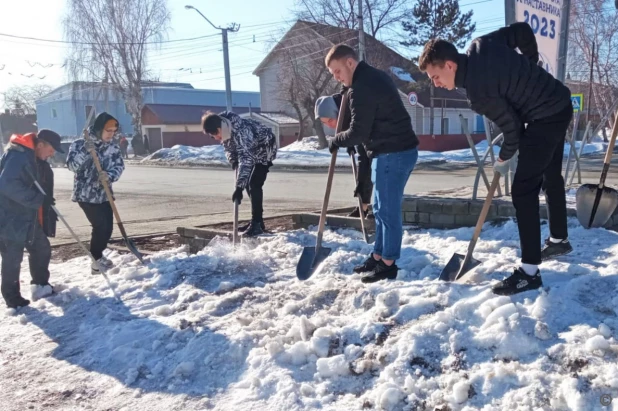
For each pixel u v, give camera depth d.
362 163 5.46
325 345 3.30
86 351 3.86
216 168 26.62
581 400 2.50
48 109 59.22
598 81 32.66
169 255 5.81
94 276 5.44
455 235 5.56
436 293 3.61
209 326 3.81
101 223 5.52
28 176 4.59
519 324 3.03
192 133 47.69
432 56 3.46
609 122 30.30
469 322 3.21
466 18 34.44
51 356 3.86
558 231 4.13
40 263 4.98
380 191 4.08
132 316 4.29
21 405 3.26
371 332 3.32
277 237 6.06
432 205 6.16
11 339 4.19
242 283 4.67
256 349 3.41
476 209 5.87
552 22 7.35
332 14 33.41
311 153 29.66
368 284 3.97
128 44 39.72
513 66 3.35
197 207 11.31
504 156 3.56
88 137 5.34
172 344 3.70
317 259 4.54
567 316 3.13
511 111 3.43
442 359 3.01
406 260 4.70
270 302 4.12
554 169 4.04
